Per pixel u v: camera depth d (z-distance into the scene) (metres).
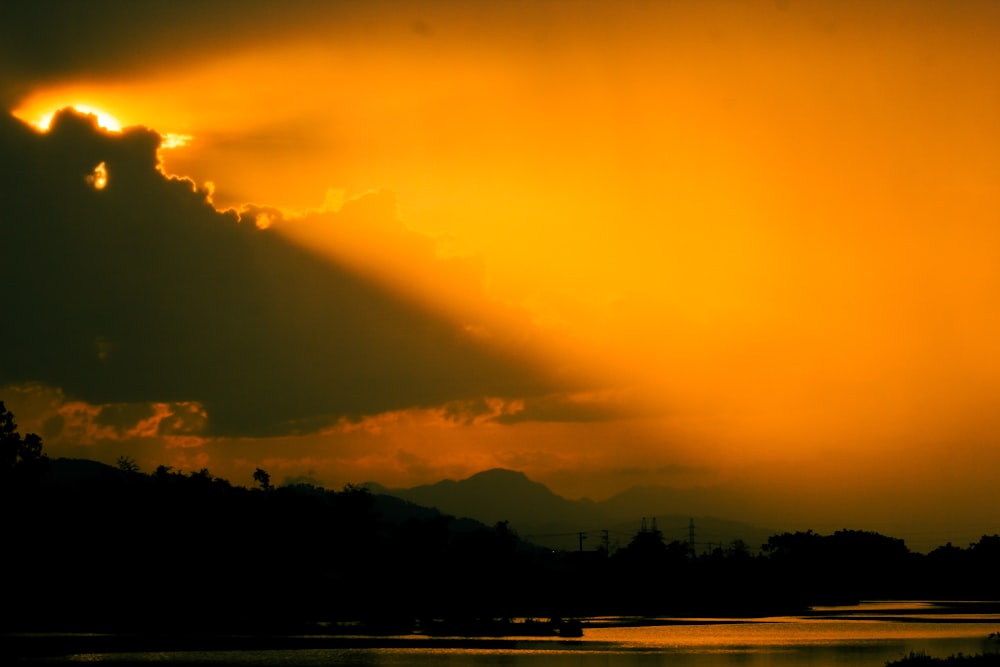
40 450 160.25
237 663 98.50
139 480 179.88
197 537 171.50
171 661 100.25
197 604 167.50
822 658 109.69
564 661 105.00
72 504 167.38
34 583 155.00
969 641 133.50
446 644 126.44
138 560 164.25
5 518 153.00
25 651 110.06
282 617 174.00
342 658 105.44
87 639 126.06
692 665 101.25
